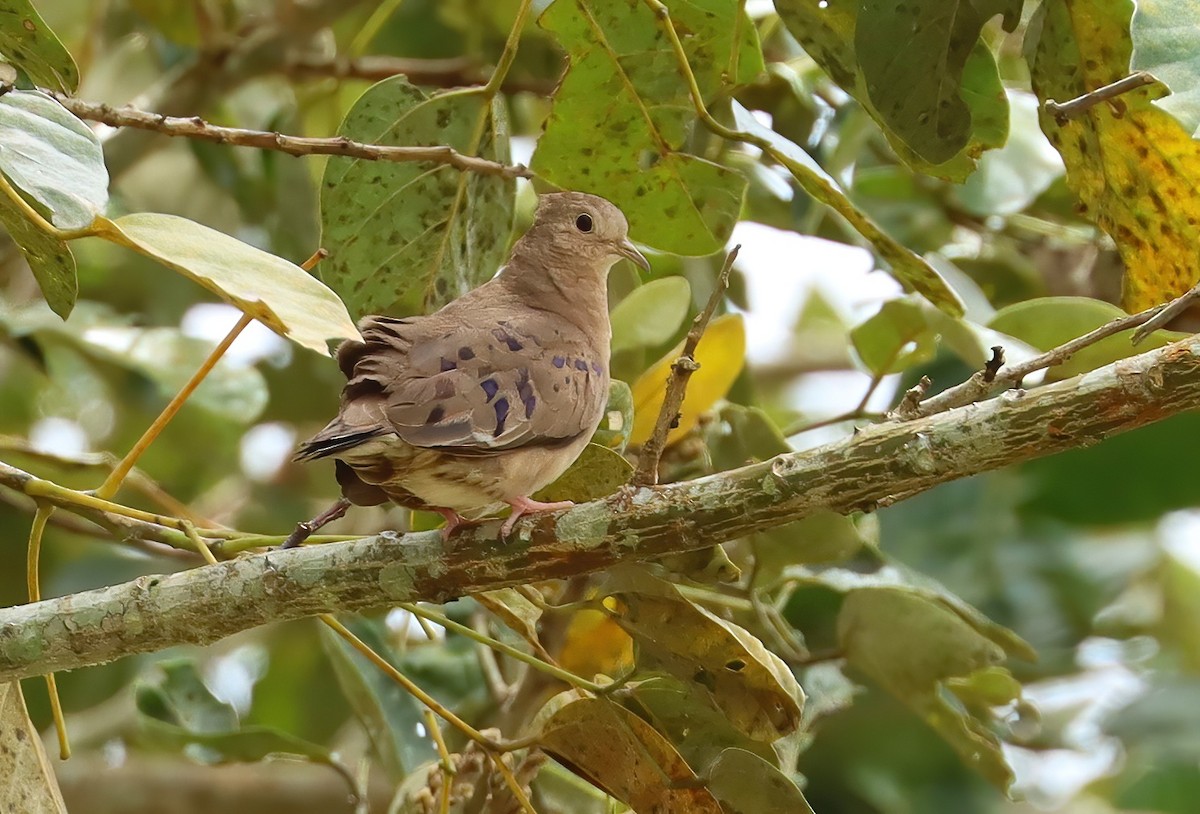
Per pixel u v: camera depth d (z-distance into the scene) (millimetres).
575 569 7480
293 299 6473
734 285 13586
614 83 9750
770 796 8195
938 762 13695
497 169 9531
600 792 10344
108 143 13555
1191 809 15156
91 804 14203
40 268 8109
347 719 14867
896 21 8555
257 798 14594
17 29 8258
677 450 10594
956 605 10195
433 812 9609
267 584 7613
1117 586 14828
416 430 7965
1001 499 14391
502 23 14227
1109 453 14039
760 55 9703
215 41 13688
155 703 11164
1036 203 14016
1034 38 9148
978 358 10531
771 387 17547
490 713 11172
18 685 8352
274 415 14641
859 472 6855
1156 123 8820
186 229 6707
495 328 8906
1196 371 6328
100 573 13688
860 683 13414
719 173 10031
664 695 8594
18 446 10812
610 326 10516
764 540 9688
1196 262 9234
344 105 14555
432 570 7555
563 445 8758
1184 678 15195
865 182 13578
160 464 14953
